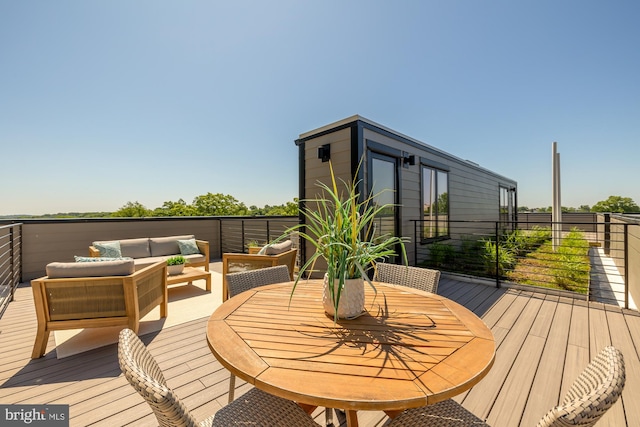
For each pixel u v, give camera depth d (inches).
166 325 109.2
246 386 70.4
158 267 111.3
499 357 82.4
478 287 156.6
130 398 66.2
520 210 527.2
